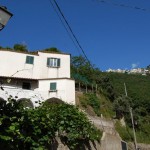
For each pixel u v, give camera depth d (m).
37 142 7.54
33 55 34.12
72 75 43.94
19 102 7.58
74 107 11.12
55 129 9.12
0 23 6.19
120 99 44.09
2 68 32.31
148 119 49.72
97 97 41.03
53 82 31.88
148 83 74.38
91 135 12.06
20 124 7.09
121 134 35.78
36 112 8.16
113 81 73.12
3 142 6.39
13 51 33.38
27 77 32.78
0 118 6.36
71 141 9.95
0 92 25.88
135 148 35.03
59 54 35.25
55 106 10.20
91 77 51.81
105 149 14.32
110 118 39.41
